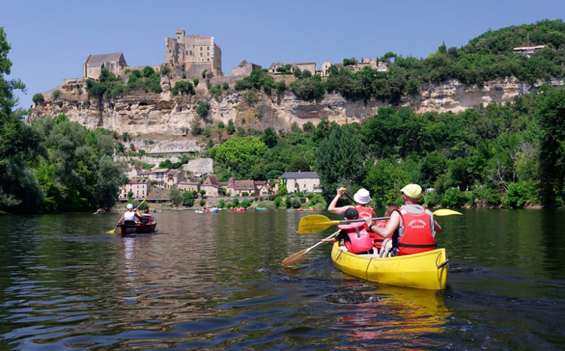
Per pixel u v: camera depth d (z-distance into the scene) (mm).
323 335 5738
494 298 7578
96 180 62750
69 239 19406
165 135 171625
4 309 7203
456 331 5852
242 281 9305
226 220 41656
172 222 37812
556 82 147500
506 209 51188
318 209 86812
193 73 178500
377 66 173750
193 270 10750
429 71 156875
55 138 56875
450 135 124125
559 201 47562
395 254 9398
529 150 52938
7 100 44344
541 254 12758
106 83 175625
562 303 7234
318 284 8938
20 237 20281
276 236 20859
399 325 6117
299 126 165125
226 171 148375
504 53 173750
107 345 5492
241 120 166375
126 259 12789
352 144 81188
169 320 6492
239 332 5898
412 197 9070
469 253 13055
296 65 181750
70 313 6934
